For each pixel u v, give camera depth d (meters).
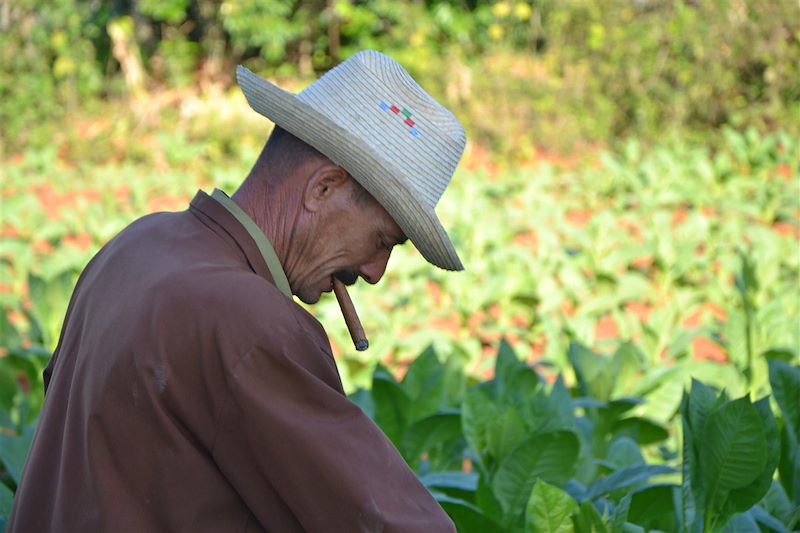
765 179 20.58
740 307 10.91
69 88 25.67
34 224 15.91
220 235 2.95
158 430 2.69
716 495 3.92
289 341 2.71
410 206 2.86
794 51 22.81
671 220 17.48
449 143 3.06
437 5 27.22
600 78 24.16
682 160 21.55
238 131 24.03
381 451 2.74
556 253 12.63
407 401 5.24
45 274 11.31
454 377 5.96
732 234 14.61
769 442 3.88
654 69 23.81
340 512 2.63
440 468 5.48
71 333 3.01
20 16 25.50
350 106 3.01
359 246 3.01
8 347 7.51
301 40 29.14
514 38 27.31
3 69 25.16
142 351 2.71
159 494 2.70
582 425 5.60
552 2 24.97
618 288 11.61
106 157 24.19
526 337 10.48
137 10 27.98
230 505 2.72
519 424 4.66
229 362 2.65
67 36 25.86
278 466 2.64
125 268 2.91
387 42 27.75
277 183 2.98
